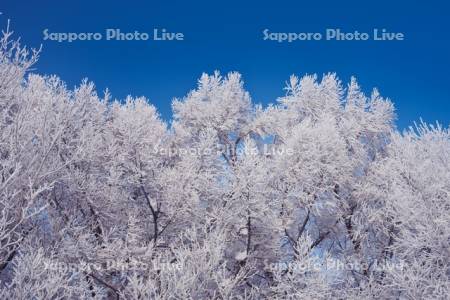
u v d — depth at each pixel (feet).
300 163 38.37
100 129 43.45
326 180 39.04
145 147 37.47
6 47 31.73
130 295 32.40
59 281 25.32
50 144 29.89
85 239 33.60
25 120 31.19
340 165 39.63
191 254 32.68
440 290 31.53
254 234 38.63
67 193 35.81
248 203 35.17
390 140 47.29
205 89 52.95
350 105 48.32
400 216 35.50
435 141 38.83
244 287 40.09
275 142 50.60
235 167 37.01
